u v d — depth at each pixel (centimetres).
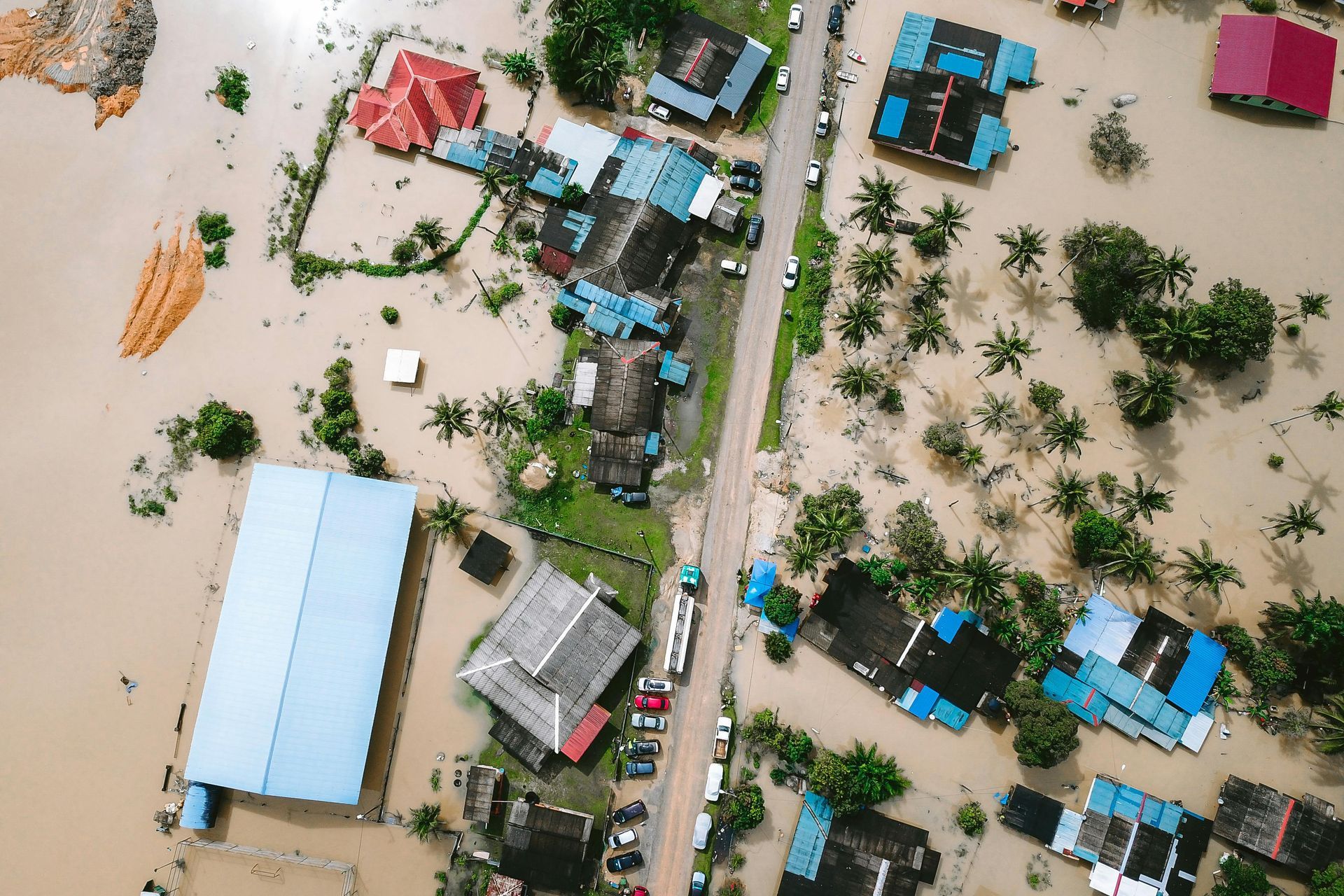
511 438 7375
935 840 6831
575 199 7462
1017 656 6881
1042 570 7119
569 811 6825
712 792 6775
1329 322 7344
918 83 7456
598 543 7212
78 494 7388
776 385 7356
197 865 7000
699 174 7388
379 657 6838
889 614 6906
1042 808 6725
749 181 7519
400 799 6988
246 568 6856
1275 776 6838
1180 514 7194
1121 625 6875
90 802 7056
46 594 7269
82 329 7569
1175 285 7450
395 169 7725
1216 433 7275
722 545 7175
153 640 7206
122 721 7125
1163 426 7281
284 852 6969
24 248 7675
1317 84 7444
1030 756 6625
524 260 7575
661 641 7062
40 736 7125
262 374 7488
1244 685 6944
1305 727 6831
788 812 6862
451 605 7175
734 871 6819
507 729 6831
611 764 6925
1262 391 7300
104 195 7738
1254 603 7075
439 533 7231
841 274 7475
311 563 6831
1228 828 6694
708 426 7325
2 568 7300
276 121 7788
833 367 7375
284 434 7412
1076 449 6875
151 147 7781
